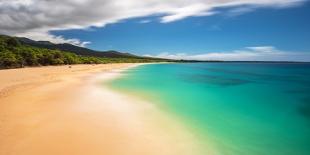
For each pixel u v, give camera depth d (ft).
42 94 62.34
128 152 28.32
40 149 28.07
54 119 39.86
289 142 34.68
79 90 72.38
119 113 45.39
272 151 31.37
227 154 29.48
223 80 135.03
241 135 36.73
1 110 44.57
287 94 84.64
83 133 33.76
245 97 75.00
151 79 126.72
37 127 35.55
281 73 218.38
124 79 119.55
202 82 119.24
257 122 44.68
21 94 60.95
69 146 29.25
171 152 28.99
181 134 35.47
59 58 278.87
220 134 36.58
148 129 36.86
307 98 75.51
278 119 47.52
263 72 232.12
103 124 38.19
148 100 60.23
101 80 107.76
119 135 33.65
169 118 43.83
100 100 57.16
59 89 72.54
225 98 70.85
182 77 149.28
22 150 27.61
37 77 106.83
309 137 36.91
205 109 53.31
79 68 206.59
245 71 251.19
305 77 166.71
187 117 45.37
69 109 47.06
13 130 33.99
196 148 30.63
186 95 72.90
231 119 45.75
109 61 441.27
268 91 92.27
